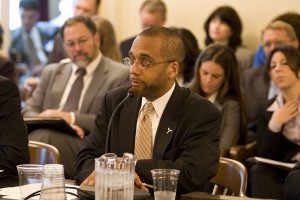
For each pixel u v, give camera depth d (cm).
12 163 478
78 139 713
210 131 461
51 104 815
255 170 676
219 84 745
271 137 716
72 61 807
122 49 1047
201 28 1084
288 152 711
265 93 843
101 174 357
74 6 1149
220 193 536
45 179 365
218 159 457
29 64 1242
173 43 448
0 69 999
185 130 459
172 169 402
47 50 1245
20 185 388
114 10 1174
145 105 471
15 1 1248
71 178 689
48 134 690
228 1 1053
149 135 466
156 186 376
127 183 358
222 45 759
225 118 744
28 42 1241
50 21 1251
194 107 465
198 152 448
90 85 791
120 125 477
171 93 468
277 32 849
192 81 758
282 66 718
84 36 782
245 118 757
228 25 972
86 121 755
